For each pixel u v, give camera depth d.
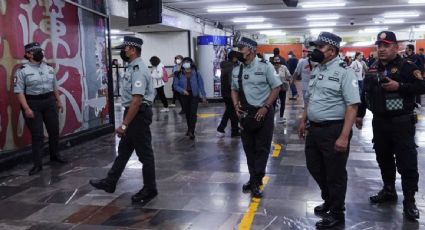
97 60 9.03
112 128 9.54
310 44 4.09
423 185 5.07
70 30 8.00
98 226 4.04
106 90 9.43
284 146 7.59
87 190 5.19
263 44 31.34
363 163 6.21
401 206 4.38
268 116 4.72
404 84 3.91
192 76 8.58
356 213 4.20
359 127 4.41
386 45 3.96
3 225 4.11
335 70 3.73
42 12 7.19
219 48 17.08
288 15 18.48
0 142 6.29
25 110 5.95
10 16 6.45
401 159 4.04
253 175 4.83
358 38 31.11
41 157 6.18
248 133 4.82
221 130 9.16
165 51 17.88
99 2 9.12
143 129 4.61
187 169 6.11
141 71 4.45
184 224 4.04
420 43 25.31
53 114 6.46
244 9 16.19
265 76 4.66
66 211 4.47
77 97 8.26
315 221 4.05
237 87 4.81
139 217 4.24
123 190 5.15
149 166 4.70
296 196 4.77
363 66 12.84
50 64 7.39
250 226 3.95
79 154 7.30
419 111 12.35
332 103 3.74
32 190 5.24
